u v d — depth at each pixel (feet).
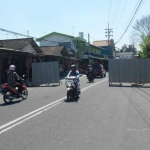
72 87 39.81
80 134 19.88
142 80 63.82
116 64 65.10
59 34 160.04
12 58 77.92
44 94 48.26
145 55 158.51
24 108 32.55
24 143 17.90
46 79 72.18
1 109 32.32
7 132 20.92
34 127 22.34
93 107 32.27
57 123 23.68
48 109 31.27
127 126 22.18
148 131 20.51
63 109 31.09
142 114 27.37
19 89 39.99
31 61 87.51
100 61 220.64
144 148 16.46
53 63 71.97
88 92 49.80
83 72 163.73
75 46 163.73
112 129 21.24
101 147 16.74
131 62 64.28
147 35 189.06
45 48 124.47
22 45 87.15
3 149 16.75
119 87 61.11
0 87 58.80
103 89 55.83
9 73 38.88
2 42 93.40
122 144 17.31
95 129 21.33
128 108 31.22
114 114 27.55
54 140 18.44
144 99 39.29
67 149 16.46
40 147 16.97
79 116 26.71
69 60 141.59
